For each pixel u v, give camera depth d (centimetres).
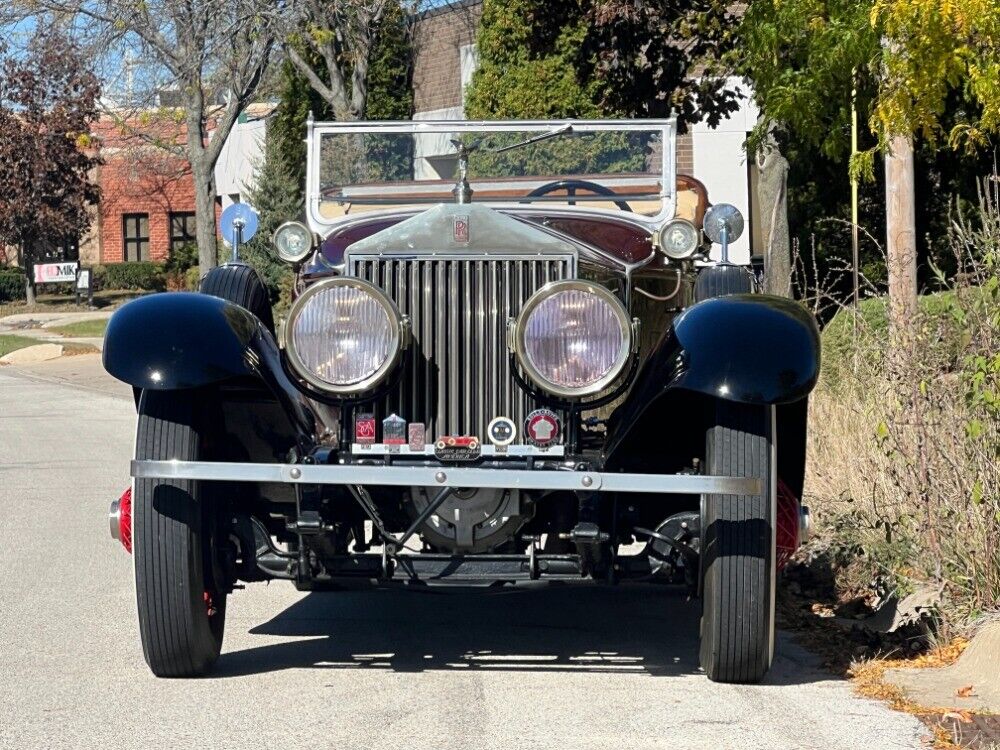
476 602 830
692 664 673
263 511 692
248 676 649
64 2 2656
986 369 715
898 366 804
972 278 866
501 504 611
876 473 901
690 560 619
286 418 630
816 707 591
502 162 811
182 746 539
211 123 4591
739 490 564
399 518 640
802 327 587
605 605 821
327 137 820
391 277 627
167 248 5581
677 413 630
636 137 804
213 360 585
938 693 611
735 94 1741
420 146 816
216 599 651
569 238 675
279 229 730
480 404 622
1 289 5500
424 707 594
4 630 741
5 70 4944
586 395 591
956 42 1067
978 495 699
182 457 596
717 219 713
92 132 5391
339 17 2670
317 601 832
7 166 4975
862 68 1256
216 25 2605
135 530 600
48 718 577
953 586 732
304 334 600
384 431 617
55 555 963
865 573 832
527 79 2334
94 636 727
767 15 1314
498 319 625
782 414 661
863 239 1844
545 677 648
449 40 3369
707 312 598
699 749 532
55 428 1864
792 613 784
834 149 1346
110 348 588
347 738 549
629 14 1620
